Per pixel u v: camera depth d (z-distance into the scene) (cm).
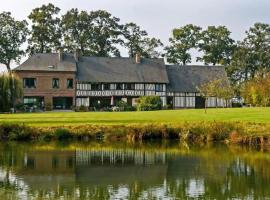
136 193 2147
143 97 6956
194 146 3538
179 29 9819
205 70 8344
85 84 7688
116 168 2703
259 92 6147
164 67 8100
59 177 2459
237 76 9562
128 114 5159
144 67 8012
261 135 3581
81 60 7931
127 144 3634
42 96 7550
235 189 2212
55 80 7619
